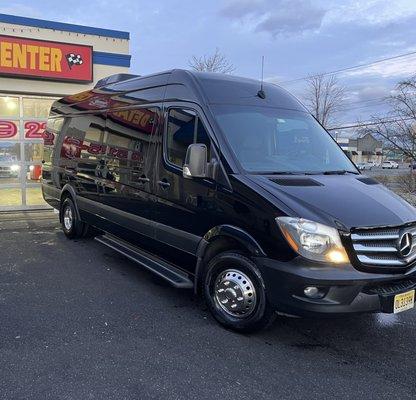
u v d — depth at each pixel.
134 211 5.79
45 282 5.67
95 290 5.40
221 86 5.06
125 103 6.21
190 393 3.22
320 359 3.81
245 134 4.68
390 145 22.97
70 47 11.47
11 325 4.30
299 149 4.98
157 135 5.38
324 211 3.82
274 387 3.34
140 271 6.26
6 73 10.83
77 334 4.14
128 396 3.15
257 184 4.11
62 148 8.32
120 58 12.40
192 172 4.37
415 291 3.95
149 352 3.82
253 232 4.02
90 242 7.98
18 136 11.64
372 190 4.45
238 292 4.16
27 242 7.93
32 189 11.89
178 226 4.94
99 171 6.77
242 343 4.05
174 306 4.93
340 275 3.63
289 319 4.63
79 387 3.24
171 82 5.34
